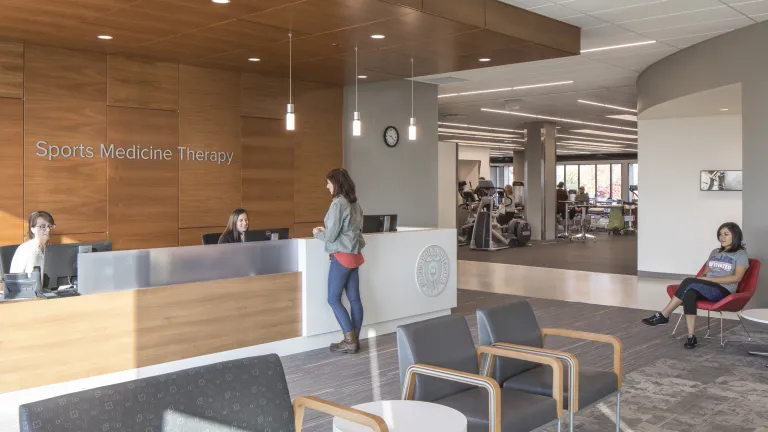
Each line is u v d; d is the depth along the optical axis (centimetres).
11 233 682
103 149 745
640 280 1128
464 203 1961
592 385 376
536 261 1408
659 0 641
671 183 1139
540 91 1239
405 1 552
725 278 661
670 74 904
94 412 210
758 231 726
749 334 707
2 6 548
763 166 720
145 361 515
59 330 470
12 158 680
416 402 308
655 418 450
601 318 804
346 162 1003
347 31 642
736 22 726
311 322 629
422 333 344
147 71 778
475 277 1173
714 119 1092
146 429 219
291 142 930
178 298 534
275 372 258
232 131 862
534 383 370
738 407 473
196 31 640
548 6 666
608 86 1180
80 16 581
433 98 1127
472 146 2736
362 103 1015
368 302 684
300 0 534
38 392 461
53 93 707
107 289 497
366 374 555
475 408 325
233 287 571
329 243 613
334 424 277
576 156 3594
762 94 720
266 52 745
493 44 700
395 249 712
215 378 242
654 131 1151
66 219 719
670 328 746
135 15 577
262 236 650
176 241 812
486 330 386
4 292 464
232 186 864
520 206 2361
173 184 806
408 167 1087
